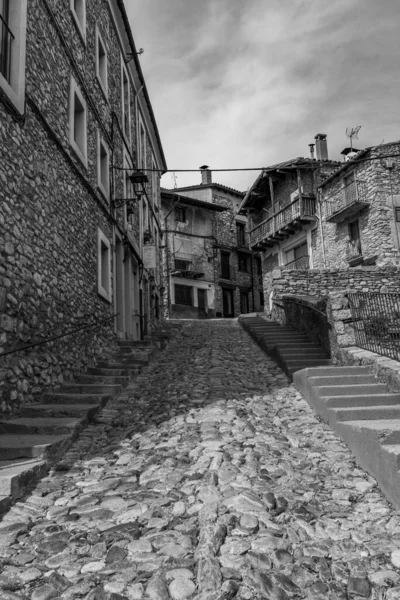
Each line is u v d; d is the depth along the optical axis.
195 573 2.95
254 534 3.36
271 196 23.75
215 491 3.96
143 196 17.41
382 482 4.09
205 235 32.22
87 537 3.40
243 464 4.57
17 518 3.66
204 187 33.34
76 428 5.52
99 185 10.32
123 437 5.56
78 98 9.00
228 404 6.71
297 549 3.21
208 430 5.54
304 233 22.84
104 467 4.71
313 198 22.00
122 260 12.77
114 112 12.31
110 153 11.80
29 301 6.34
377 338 7.52
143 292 16.55
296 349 9.38
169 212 29.75
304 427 5.77
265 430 5.66
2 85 5.59
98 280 9.82
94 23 10.72
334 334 8.52
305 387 7.04
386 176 18.52
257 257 36.38
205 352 11.76
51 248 7.25
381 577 2.92
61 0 8.27
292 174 23.42
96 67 10.65
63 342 7.64
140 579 2.91
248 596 2.75
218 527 3.38
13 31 6.16
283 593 2.78
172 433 5.57
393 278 15.90
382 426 4.56
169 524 3.55
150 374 9.30
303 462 4.71
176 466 4.59
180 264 30.62
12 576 2.97
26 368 6.12
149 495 4.01
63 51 8.25
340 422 5.36
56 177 7.59
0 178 5.59
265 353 11.05
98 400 6.64
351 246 19.66
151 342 11.62
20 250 6.10
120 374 8.57
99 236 10.07
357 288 15.81
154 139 20.75
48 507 3.87
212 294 31.91
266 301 26.59
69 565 3.06
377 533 3.43
